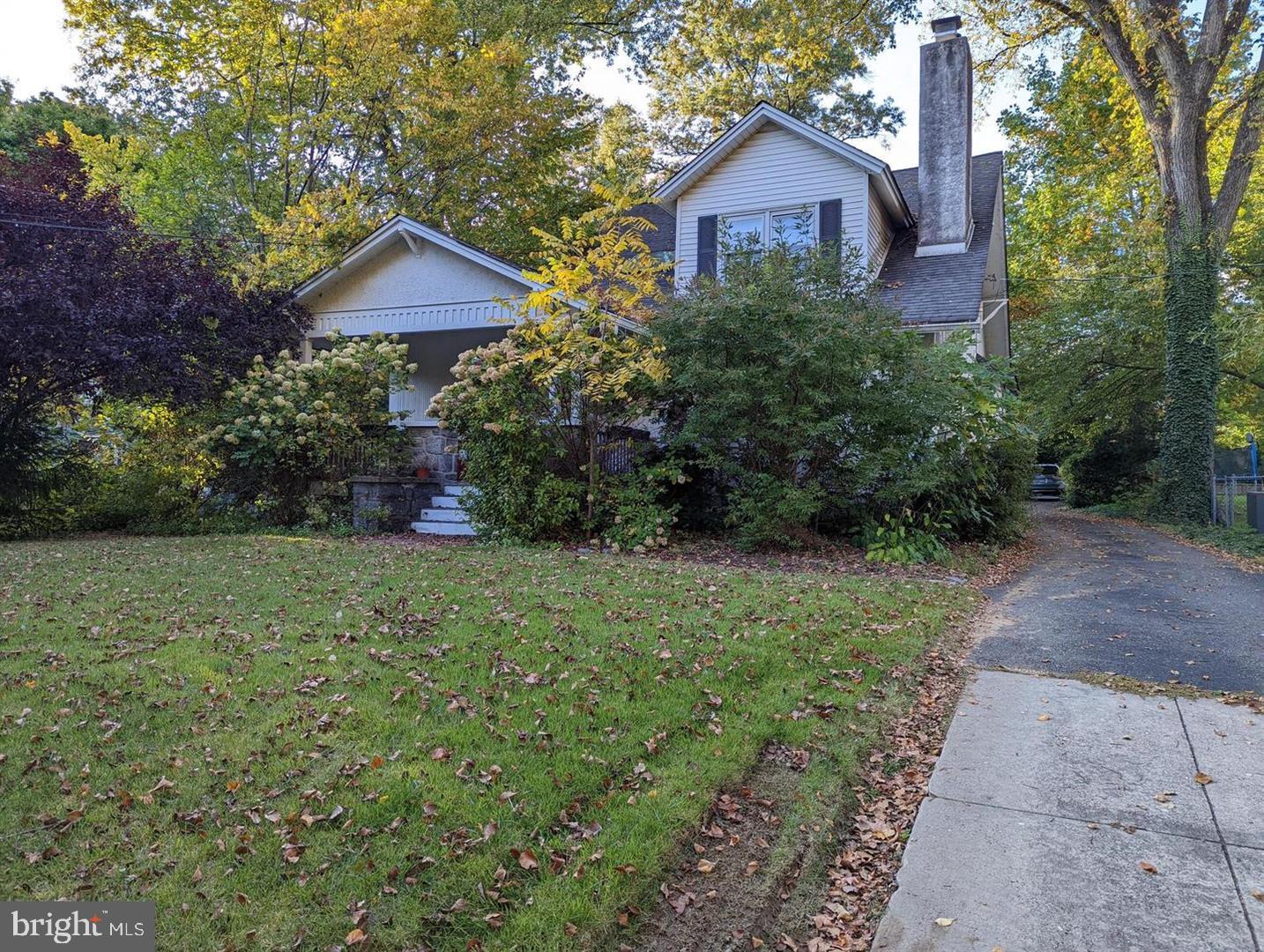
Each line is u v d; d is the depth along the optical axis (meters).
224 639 5.02
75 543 9.89
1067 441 24.98
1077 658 5.37
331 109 18.78
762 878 2.87
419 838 2.84
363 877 2.61
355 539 10.48
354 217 16.94
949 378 9.53
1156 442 21.55
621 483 10.06
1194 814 3.29
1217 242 15.20
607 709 4.04
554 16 20.28
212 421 11.81
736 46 22.42
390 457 12.04
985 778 3.67
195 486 12.18
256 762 3.33
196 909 2.44
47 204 10.74
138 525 11.65
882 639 5.47
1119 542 12.11
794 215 13.46
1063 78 19.33
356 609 5.86
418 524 11.48
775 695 4.36
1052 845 3.10
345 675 4.39
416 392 15.63
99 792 3.07
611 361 9.45
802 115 24.53
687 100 24.25
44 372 10.32
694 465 10.40
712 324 9.08
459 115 18.38
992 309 15.41
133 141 20.14
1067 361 19.94
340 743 3.54
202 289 11.63
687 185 14.19
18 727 3.60
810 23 18.36
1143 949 2.49
